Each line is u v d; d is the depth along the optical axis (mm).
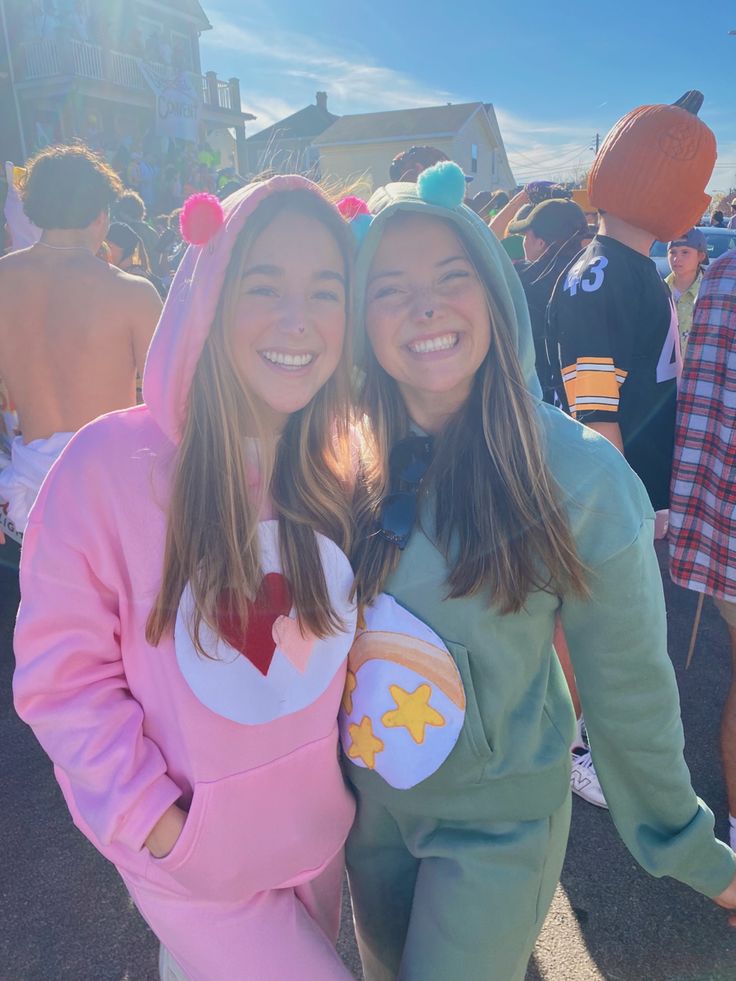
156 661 1176
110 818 1133
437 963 1249
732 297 2020
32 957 2023
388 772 1272
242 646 1165
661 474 2408
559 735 1380
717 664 3404
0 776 2752
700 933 2055
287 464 1284
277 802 1232
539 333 2875
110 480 1154
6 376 2656
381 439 1385
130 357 2672
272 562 1213
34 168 2529
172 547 1143
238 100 25422
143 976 1966
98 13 19266
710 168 2217
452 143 31469
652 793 1393
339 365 1314
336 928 1512
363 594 1283
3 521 2900
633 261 2275
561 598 1276
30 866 2334
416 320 1247
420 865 1353
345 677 1305
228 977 1224
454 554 1239
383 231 1271
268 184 1137
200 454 1164
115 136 20562
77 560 1152
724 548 2092
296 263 1183
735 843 2264
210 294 1114
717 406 2084
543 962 1977
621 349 2256
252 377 1196
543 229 3271
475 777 1282
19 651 1170
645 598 1252
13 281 2562
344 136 32844
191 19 22359
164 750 1207
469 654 1251
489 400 1251
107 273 2621
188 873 1188
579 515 1222
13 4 19016
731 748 2199
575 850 2373
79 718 1153
